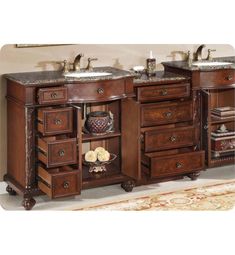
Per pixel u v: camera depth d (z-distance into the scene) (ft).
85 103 20.10
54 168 18.75
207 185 20.59
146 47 20.97
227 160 21.22
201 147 20.93
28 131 18.25
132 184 19.85
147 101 20.59
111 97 18.76
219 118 21.34
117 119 19.92
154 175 19.71
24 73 19.21
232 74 20.72
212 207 19.15
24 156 18.40
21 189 18.60
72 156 18.26
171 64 20.88
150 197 19.66
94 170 19.79
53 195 18.01
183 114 20.06
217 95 22.15
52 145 17.99
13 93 18.71
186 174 20.90
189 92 20.17
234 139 21.52
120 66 20.74
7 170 19.54
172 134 19.83
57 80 18.17
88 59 19.58
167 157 19.75
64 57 19.90
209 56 21.44
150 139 19.61
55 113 18.04
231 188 20.40
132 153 19.44
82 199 19.44
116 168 20.12
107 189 20.12
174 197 19.72
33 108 18.17
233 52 22.40
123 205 19.16
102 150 19.83
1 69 19.15
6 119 19.35
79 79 18.33
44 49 19.61
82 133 19.74
